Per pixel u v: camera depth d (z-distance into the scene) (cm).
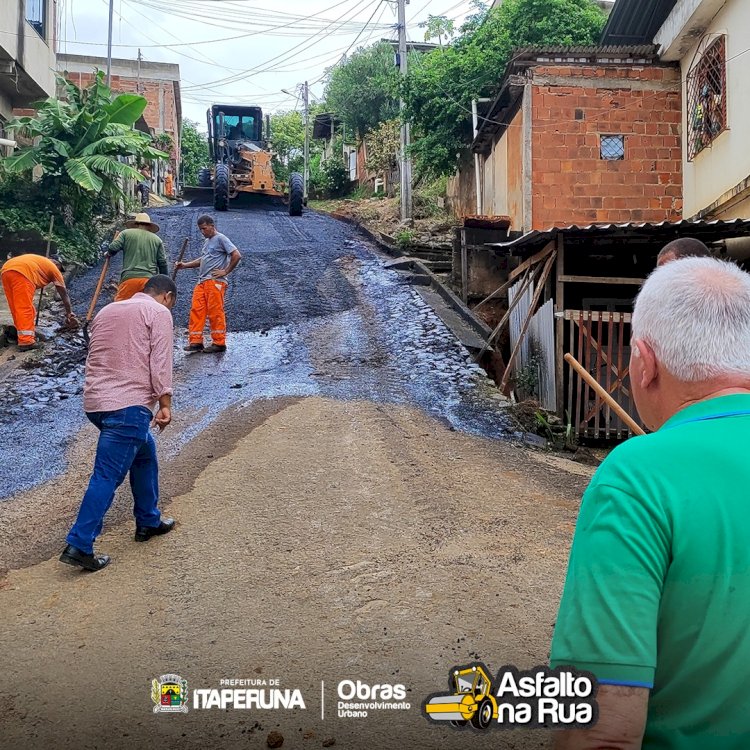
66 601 358
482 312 1168
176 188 3559
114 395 398
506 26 1616
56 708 271
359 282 1221
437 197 2117
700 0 1028
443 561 391
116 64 3462
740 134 995
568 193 1205
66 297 902
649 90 1208
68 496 510
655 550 120
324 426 639
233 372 816
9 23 1413
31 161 1291
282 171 3341
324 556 398
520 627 323
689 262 150
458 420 691
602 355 801
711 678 118
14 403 720
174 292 458
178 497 489
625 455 131
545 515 470
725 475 123
